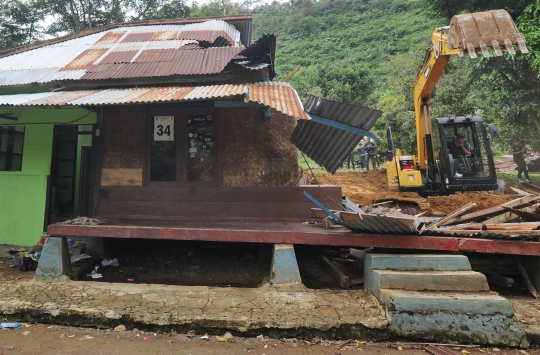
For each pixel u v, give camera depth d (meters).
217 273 5.43
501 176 14.15
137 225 5.28
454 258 4.30
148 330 3.84
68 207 8.59
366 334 3.69
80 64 7.55
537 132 14.05
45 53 8.70
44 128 6.87
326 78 28.77
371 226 4.43
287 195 6.05
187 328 3.80
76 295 4.34
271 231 4.77
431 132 9.95
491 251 4.45
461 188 9.27
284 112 4.60
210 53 7.66
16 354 3.34
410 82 18.70
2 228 6.78
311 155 5.92
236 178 6.12
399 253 4.73
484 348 3.54
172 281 5.15
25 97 5.72
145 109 6.32
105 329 3.88
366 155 18.42
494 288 4.92
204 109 6.25
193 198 6.14
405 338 3.66
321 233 4.68
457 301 3.69
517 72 11.95
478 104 17.55
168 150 6.28
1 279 4.92
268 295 4.33
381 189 13.37
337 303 4.11
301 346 3.57
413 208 9.37
